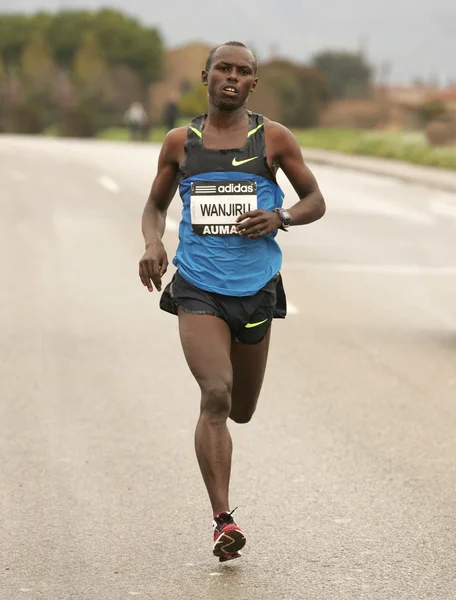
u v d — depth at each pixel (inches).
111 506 650.2
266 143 580.7
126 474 705.6
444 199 2527.1
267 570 561.3
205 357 563.8
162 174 595.5
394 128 6860.2
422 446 767.1
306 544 596.1
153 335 1107.3
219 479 554.9
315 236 1854.1
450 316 1232.8
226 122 580.7
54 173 2829.7
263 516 636.7
